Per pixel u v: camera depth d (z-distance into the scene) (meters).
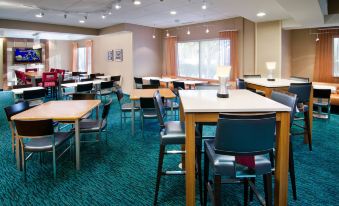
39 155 3.58
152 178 2.93
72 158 3.50
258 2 4.53
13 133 3.49
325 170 3.07
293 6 4.28
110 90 7.69
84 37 10.72
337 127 4.99
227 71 2.53
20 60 11.79
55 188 2.71
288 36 7.07
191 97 2.49
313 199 2.44
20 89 5.78
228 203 2.39
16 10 6.30
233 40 7.20
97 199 2.49
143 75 9.02
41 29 8.20
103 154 3.67
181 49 9.12
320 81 6.98
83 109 3.45
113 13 6.66
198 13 6.59
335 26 6.57
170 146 3.98
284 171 2.02
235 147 1.62
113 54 9.73
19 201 2.47
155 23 8.30
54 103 3.94
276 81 4.38
